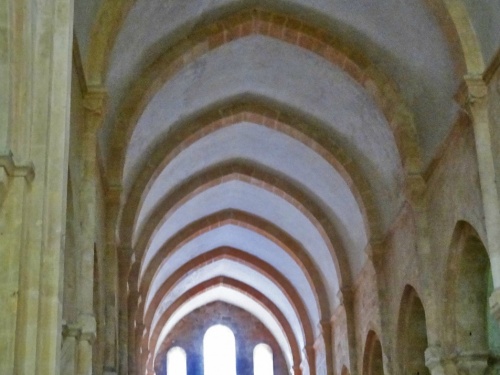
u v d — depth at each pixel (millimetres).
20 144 9273
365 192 23906
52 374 8836
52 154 9562
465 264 18000
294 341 37875
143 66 19219
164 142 23281
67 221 13773
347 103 22234
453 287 18250
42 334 8945
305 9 19797
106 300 18391
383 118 21047
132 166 22016
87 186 14953
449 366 18203
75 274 14094
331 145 24031
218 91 23062
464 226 17438
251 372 41250
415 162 19828
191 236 30875
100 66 15531
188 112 23156
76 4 13891
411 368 22016
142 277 29469
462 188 17031
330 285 30438
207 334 41719
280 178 27969
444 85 17672
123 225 22078
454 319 18266
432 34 17297
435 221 19047
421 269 19297
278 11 20000
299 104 23688
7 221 8977
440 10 16156
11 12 9273
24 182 9133
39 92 9633
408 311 21953
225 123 23984
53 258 9227
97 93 15375
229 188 29594
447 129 17891
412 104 19828
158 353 40969
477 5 15516
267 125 24297
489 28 15211
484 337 18125
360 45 20031
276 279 34969
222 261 36375
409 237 20984
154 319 36094
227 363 41312
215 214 31219
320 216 27891
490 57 15289
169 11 18156
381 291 23547
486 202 14914
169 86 20984
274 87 23297
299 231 30734
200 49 19766
